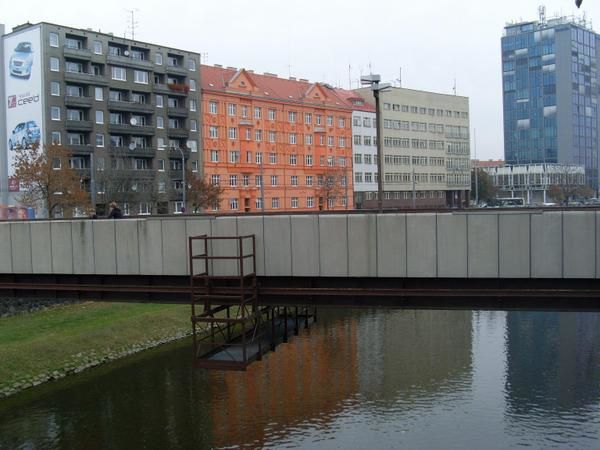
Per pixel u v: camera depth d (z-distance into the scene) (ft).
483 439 82.43
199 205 270.67
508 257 57.52
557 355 121.19
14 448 79.00
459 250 58.65
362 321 156.46
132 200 246.27
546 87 586.45
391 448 79.77
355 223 61.26
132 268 69.36
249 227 64.44
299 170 352.90
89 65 267.59
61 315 136.15
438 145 439.22
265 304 65.00
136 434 83.66
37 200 211.41
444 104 442.50
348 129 380.99
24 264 74.18
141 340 127.34
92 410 91.81
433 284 60.23
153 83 288.51
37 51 254.47
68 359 111.45
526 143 604.90
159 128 290.97
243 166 323.57
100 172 242.37
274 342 72.69
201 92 306.55
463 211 59.72
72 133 263.90
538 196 525.34
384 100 402.72
